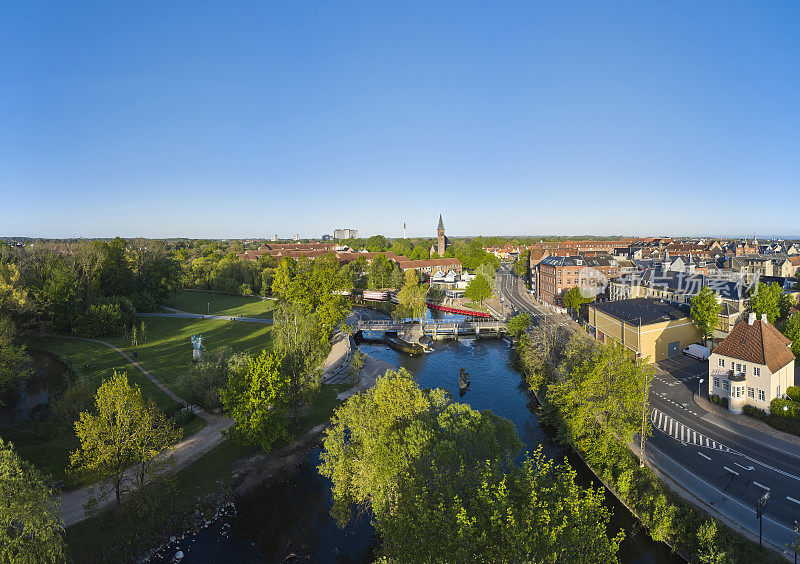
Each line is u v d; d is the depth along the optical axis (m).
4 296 85.25
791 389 56.06
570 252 182.62
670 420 56.94
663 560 37.09
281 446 56.69
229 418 60.75
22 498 28.97
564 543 23.34
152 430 41.84
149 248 145.25
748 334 59.47
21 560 27.95
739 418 56.47
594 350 61.41
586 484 46.91
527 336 90.00
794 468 44.94
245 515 44.69
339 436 42.88
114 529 39.59
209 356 69.94
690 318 85.94
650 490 40.59
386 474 32.47
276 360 53.59
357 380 79.19
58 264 110.69
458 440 33.75
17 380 69.62
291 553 39.44
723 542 33.94
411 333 116.19
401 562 25.50
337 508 39.72
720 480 43.59
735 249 196.25
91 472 38.34
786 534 35.62
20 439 49.72
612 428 47.59
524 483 26.77
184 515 43.19
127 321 106.88
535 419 64.75
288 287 100.19
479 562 22.58
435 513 24.88
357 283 197.38
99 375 74.56
